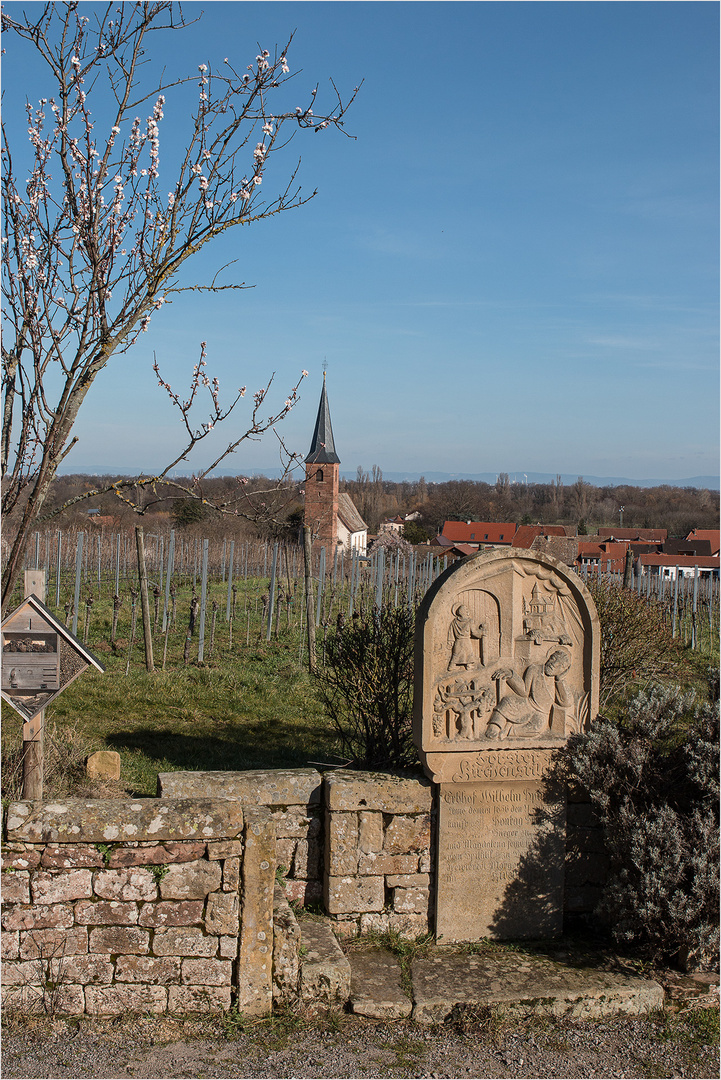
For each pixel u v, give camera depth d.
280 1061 4.27
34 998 4.45
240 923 4.60
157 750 9.14
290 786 5.65
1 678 5.37
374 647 6.91
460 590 5.77
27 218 4.60
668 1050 4.58
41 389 4.57
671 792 5.73
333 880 5.53
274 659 14.73
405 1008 4.75
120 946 4.51
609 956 5.49
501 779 5.75
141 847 4.52
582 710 6.04
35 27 4.55
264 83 4.84
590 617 6.01
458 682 5.73
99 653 14.79
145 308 4.66
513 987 4.99
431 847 5.69
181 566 27.47
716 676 6.32
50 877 4.46
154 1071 4.10
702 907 5.20
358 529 67.19
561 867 5.90
